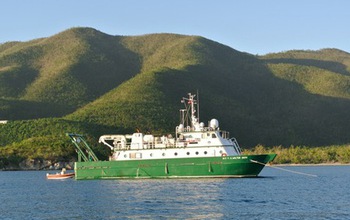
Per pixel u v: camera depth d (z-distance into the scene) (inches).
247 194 3329.2
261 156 4003.4
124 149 4274.1
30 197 3548.2
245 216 2551.7
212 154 4057.6
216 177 4079.7
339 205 2923.2
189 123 5462.6
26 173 7308.1
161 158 4111.7
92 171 4320.9
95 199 3235.7
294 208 2795.3
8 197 3609.7
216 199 3095.5
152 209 2770.7
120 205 2940.5
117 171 4232.3
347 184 4404.5
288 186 4030.5
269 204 2928.2
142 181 4094.5
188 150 4082.2
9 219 2618.1
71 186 4089.6
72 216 2647.6
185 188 3597.4
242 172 4060.0
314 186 4156.0
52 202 3203.7
